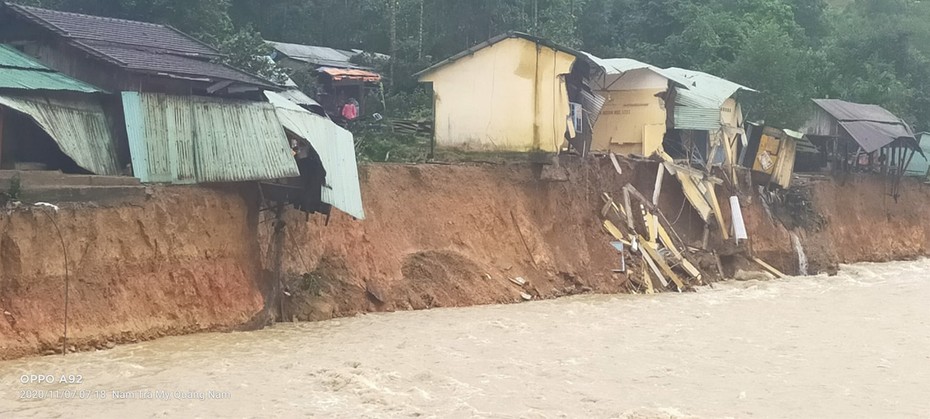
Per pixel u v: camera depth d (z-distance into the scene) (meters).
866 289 32.50
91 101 19.94
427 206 28.09
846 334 22.12
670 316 24.81
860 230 46.19
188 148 20.23
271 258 22.22
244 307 20.77
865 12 70.25
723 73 48.69
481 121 31.61
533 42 30.83
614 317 24.41
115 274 18.34
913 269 42.06
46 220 17.14
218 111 20.97
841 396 15.62
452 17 43.22
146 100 19.73
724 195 37.59
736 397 15.41
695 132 38.78
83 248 17.77
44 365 15.80
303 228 23.77
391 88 42.12
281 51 41.62
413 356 18.06
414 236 27.27
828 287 33.12
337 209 24.36
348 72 40.34
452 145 32.06
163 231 19.41
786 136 40.91
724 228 36.09
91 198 18.17
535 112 30.83
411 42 42.97
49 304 16.98
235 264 21.00
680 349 19.77
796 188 42.41
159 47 22.81
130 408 13.30
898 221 49.69
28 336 16.45
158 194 19.50
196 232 20.16
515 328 22.05
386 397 14.51
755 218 38.69
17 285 16.55
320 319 22.66
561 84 30.56
